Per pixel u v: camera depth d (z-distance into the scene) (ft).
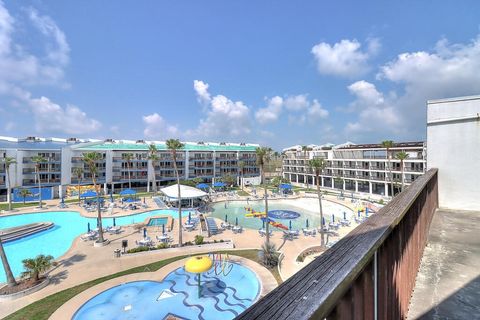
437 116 29.43
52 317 45.70
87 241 90.12
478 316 10.41
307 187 232.94
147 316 46.83
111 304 50.31
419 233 15.64
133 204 147.43
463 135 27.68
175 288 56.39
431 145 29.86
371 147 200.13
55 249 88.89
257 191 212.84
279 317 3.72
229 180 221.25
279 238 93.97
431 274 14.21
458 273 14.14
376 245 6.61
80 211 133.80
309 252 78.13
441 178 29.12
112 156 199.21
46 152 177.27
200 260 52.95
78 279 60.44
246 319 3.69
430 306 11.34
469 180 27.37
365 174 189.67
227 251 79.05
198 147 256.11
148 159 204.74
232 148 275.39
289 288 4.66
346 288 5.02
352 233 7.46
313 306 4.00
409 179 161.79
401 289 10.36
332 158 221.25
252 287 57.06
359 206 149.59
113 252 78.69
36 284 56.70
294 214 139.64
